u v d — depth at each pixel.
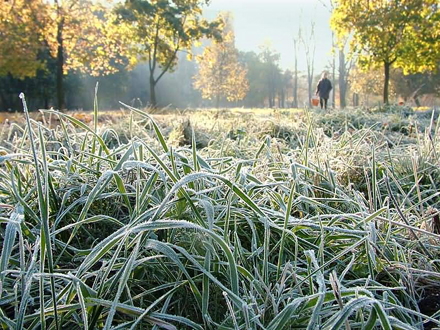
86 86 44.59
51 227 2.00
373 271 1.76
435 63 22.91
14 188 1.85
